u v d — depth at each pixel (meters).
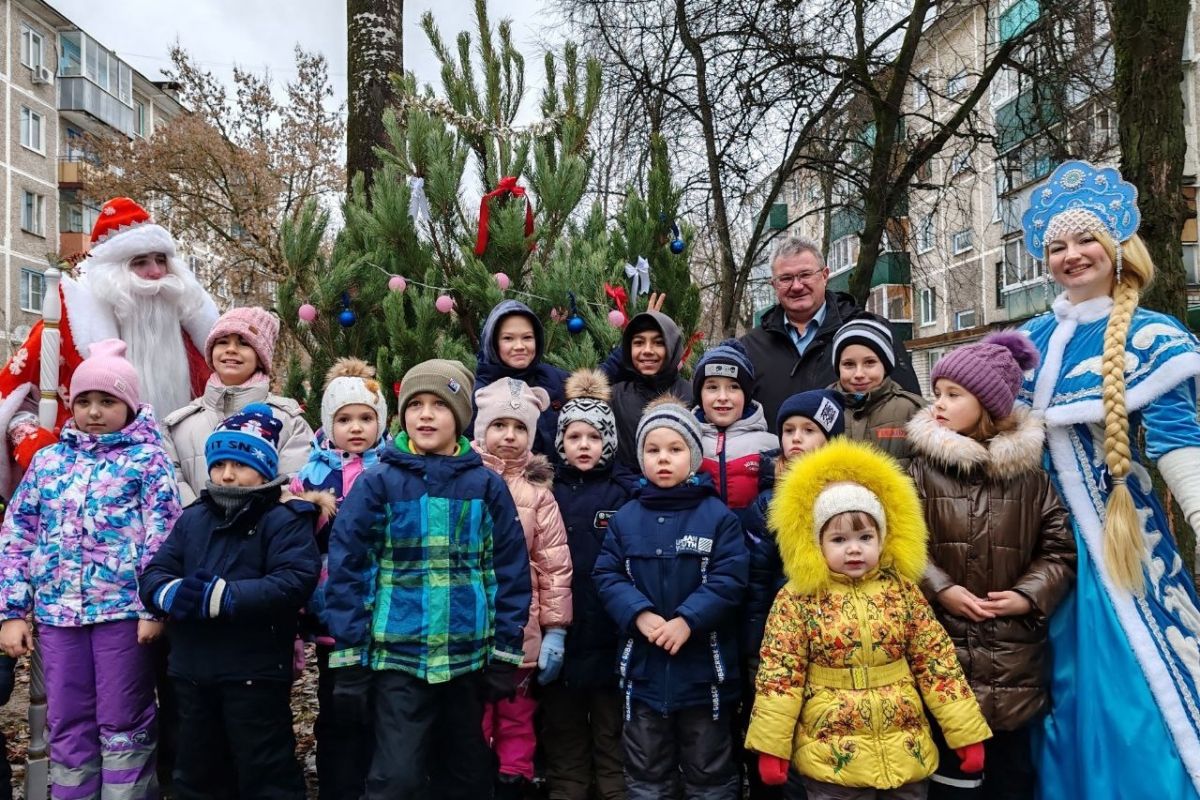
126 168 15.55
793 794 2.54
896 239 11.84
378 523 2.53
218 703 2.53
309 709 4.38
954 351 2.57
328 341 4.30
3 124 22.36
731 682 2.61
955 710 2.30
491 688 2.52
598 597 2.75
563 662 2.89
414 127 4.41
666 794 2.58
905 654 2.40
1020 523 2.44
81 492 2.71
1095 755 2.30
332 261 4.44
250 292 15.86
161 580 2.52
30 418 3.09
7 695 2.72
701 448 2.79
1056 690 2.44
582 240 4.80
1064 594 2.42
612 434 3.05
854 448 2.50
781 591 2.51
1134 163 4.46
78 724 2.65
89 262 3.28
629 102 10.09
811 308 3.54
